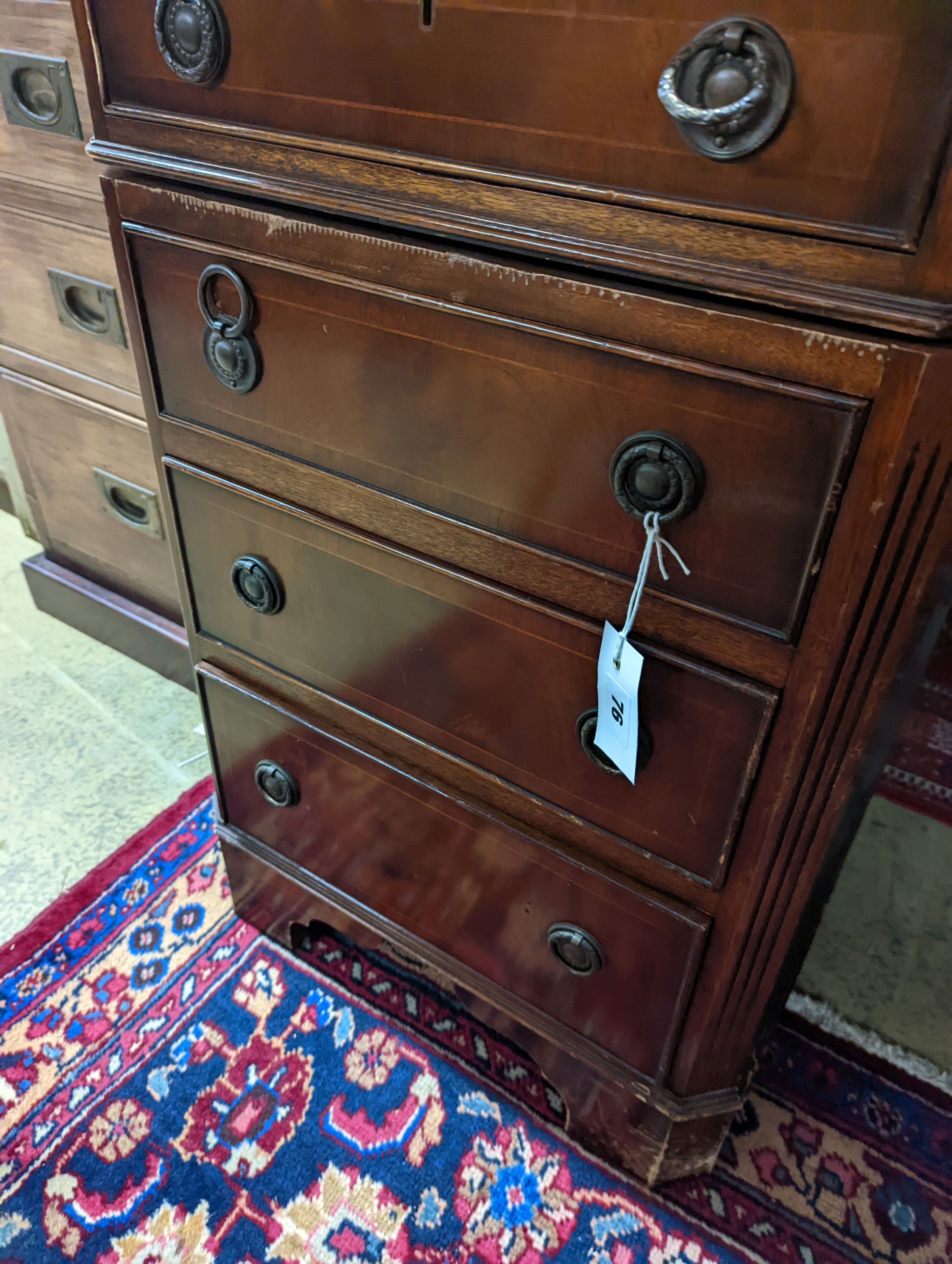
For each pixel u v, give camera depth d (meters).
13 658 1.52
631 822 0.65
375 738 0.80
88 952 1.06
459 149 0.49
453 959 0.89
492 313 0.51
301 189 0.56
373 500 0.65
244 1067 0.95
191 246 0.63
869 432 0.43
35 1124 0.89
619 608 0.57
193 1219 0.83
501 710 0.68
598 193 0.45
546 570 0.59
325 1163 0.87
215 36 0.54
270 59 0.53
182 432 0.74
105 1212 0.83
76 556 1.52
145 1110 0.91
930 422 0.42
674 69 0.40
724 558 0.51
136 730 1.39
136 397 1.20
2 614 1.63
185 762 1.34
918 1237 0.84
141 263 0.68
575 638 0.60
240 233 0.60
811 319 0.43
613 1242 0.83
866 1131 0.92
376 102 0.51
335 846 0.92
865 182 0.39
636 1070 0.79
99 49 0.61
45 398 1.32
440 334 0.54
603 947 0.74
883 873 1.24
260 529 0.74
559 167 0.46
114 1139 0.88
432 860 0.83
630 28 0.41
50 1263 0.79
